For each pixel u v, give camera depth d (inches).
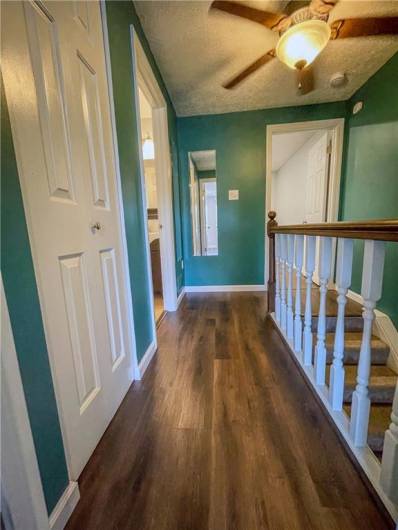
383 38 74.2
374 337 80.9
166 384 58.1
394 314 81.2
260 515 30.9
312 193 146.3
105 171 48.2
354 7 63.1
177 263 121.5
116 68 53.6
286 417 46.9
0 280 22.2
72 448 34.5
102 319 45.1
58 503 30.1
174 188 117.6
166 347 76.2
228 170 128.3
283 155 197.3
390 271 82.8
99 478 36.2
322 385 52.0
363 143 102.3
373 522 29.9
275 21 59.7
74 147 37.3
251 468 37.0
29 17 28.1
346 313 84.7
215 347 75.0
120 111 55.5
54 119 32.5
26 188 27.0
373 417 55.3
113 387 48.6
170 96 106.0
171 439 42.7
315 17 58.8
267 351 71.7
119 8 55.2
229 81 83.7
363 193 102.5
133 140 63.4
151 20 66.1
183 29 68.9
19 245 25.9
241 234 134.3
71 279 35.7
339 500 32.4
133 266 61.5
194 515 31.1
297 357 64.5
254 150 125.0
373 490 32.6
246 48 76.5
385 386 62.6
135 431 44.7
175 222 118.3
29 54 28.0
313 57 63.8
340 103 114.3
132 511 31.9
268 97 109.0
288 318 73.7
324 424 45.1
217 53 78.9
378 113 92.4
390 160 86.7
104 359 45.3
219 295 132.6
